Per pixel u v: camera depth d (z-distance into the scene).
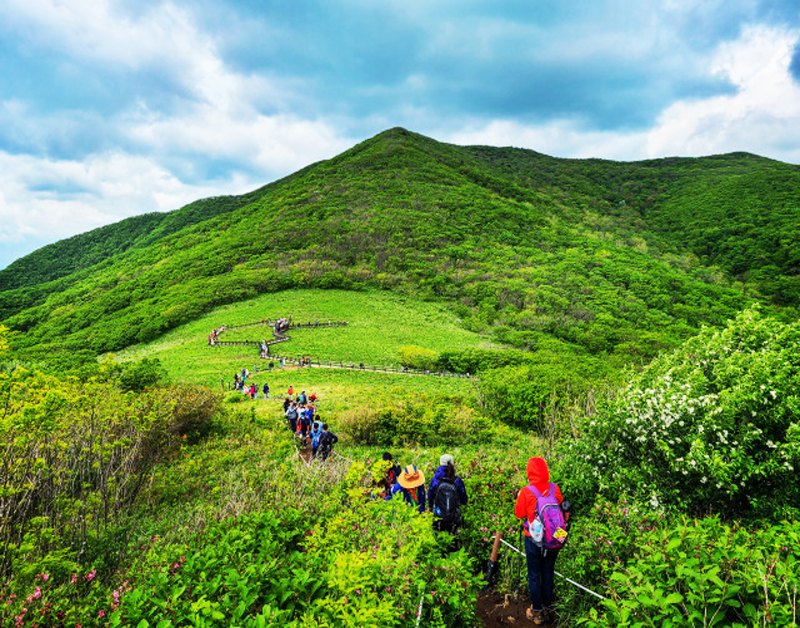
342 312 64.25
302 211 120.50
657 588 2.93
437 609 3.30
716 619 2.64
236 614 3.09
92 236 178.75
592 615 3.04
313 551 4.02
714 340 7.10
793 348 6.06
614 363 41.28
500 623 4.07
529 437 15.57
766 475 5.22
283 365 38.78
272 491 6.06
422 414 15.71
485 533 4.85
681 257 114.50
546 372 22.16
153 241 158.25
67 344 61.44
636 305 74.88
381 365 42.50
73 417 8.10
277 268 84.19
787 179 159.50
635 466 6.20
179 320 62.94
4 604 3.66
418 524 4.09
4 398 7.11
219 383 31.31
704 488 5.52
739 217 137.00
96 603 3.69
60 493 6.35
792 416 5.39
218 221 137.75
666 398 6.01
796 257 99.94
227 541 4.14
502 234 112.50
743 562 2.95
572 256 100.00
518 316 69.00
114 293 89.12
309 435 13.65
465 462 7.43
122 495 7.58
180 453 11.59
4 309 110.69
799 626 2.29
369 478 6.10
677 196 178.12
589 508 5.88
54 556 4.52
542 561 4.03
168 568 3.74
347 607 2.94
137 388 18.28
